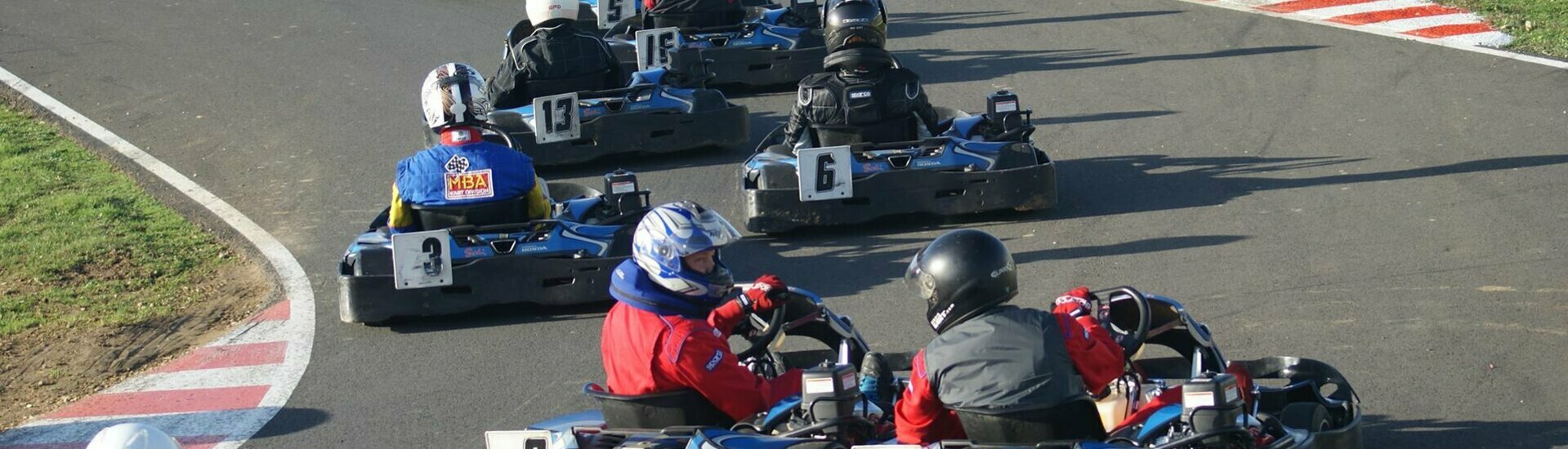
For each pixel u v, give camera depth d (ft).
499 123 95.40
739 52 116.06
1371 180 81.92
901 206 77.77
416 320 70.18
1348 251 69.67
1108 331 42.27
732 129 98.02
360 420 58.03
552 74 96.22
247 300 76.18
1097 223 77.87
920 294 39.11
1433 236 71.00
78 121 120.57
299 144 109.09
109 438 37.47
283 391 62.13
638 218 72.90
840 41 86.58
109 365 67.92
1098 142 95.86
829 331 51.78
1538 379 52.47
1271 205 78.74
